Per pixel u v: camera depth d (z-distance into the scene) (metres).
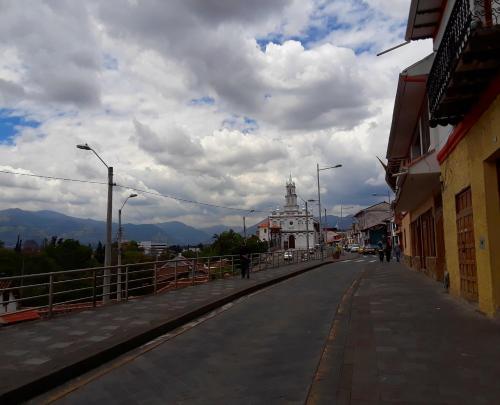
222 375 7.34
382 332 9.45
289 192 129.88
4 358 7.91
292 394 6.31
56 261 61.03
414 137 22.89
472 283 11.98
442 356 7.41
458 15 8.78
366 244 92.56
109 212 24.39
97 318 12.04
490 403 5.41
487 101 9.44
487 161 10.17
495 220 10.12
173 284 20.59
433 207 20.34
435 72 10.70
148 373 7.57
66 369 7.32
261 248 83.62
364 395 5.84
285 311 13.91
